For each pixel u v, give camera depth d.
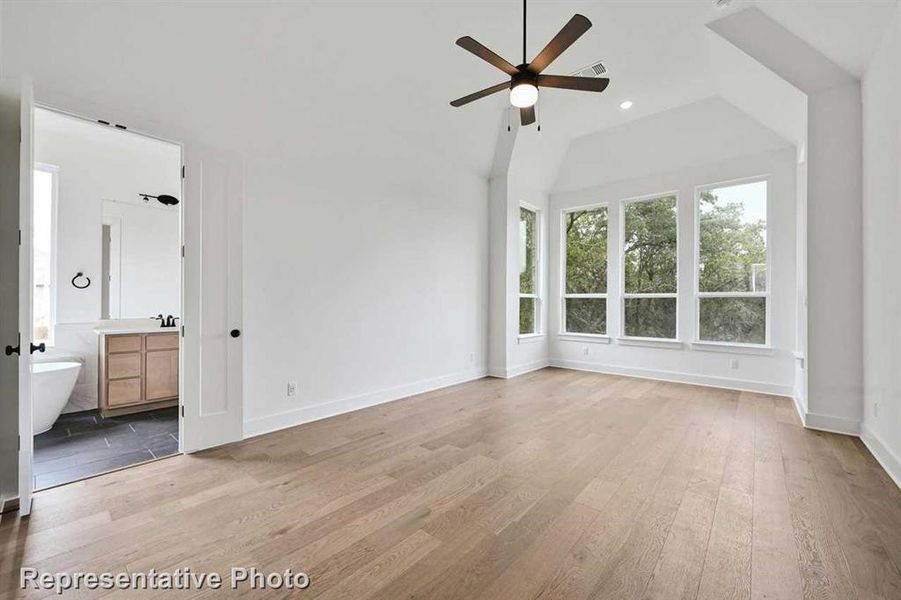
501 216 5.38
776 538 1.78
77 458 2.71
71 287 3.80
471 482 2.33
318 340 3.50
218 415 2.86
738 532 1.83
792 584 1.48
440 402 4.10
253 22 2.78
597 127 5.16
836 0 2.56
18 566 1.58
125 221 4.14
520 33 3.35
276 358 3.21
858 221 3.06
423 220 4.52
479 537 1.79
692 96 4.39
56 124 3.59
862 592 1.44
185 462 2.60
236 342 2.94
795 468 2.53
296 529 1.85
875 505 2.07
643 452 2.79
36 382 3.10
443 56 3.55
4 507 1.98
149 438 3.10
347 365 3.73
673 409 3.86
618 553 1.67
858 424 3.10
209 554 1.67
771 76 3.29
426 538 1.78
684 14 3.18
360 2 2.91
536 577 1.53
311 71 3.27
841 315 3.17
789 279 4.37
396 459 2.66
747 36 3.16
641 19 3.24
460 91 3.99
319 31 3.01
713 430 3.26
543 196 6.14
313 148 3.46
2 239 2.03
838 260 3.16
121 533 1.81
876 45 2.69
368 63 3.39
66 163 3.78
